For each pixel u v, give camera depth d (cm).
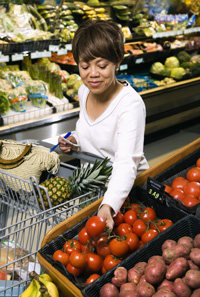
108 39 144
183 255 129
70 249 143
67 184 175
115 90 173
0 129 322
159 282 125
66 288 133
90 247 145
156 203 167
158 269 123
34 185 176
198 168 196
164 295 116
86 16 422
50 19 381
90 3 438
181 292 119
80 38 147
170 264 128
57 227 151
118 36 147
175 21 481
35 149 184
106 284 125
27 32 349
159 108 431
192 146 214
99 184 166
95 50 144
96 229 136
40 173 187
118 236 140
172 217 161
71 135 196
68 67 411
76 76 396
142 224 153
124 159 158
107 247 143
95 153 191
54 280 140
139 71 486
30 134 334
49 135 339
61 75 392
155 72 471
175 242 137
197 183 184
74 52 152
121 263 132
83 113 187
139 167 187
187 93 461
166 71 469
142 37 452
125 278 127
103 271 142
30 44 341
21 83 352
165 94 443
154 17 475
